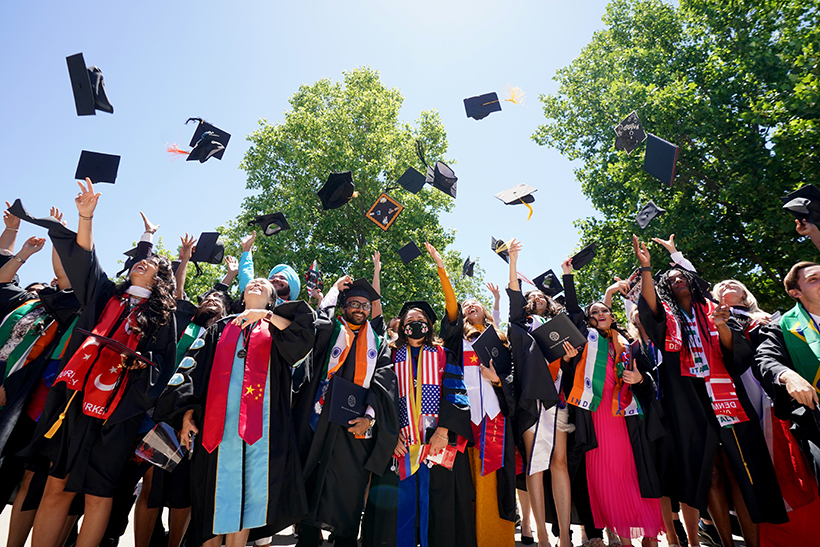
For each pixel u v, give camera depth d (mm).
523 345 3699
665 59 14148
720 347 3594
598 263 12547
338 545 3244
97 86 3396
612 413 3705
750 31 12094
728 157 11484
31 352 3252
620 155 12281
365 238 17516
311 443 3197
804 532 3146
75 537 3496
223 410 2855
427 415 3490
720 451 3613
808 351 3096
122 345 2746
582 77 14766
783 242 10133
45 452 2764
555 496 3584
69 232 2834
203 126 4199
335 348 3395
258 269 15945
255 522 2693
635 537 3375
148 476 3463
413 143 18812
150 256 3320
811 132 9258
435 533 3283
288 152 17047
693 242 10828
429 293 17016
